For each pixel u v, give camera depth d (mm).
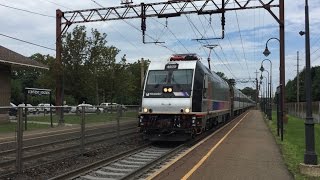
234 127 33531
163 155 15875
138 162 14984
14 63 32094
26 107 12312
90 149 17094
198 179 11617
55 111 14484
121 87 53781
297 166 13758
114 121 20266
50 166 13641
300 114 61188
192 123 20328
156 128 20547
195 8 31141
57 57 36812
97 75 48688
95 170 13078
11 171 11461
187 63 21438
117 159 15414
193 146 19516
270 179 11797
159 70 21516
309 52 13367
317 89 90875
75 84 43875
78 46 43406
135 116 24500
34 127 12922
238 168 13500
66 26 35062
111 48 51656
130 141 21969
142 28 32469
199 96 21156
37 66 35375
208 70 25172
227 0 30750
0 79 32438
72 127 15523
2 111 11023
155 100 20750
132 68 67250
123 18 32750
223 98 33031
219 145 19969
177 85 20797
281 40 30438
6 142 11203
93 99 57000
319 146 21562
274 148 19094
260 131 29484
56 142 14242
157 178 11656
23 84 98625
